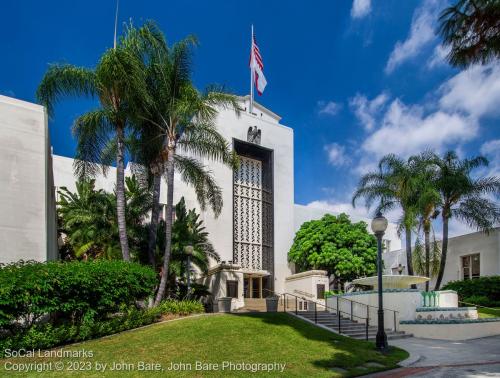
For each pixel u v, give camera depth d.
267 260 33.53
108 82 17.64
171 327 14.38
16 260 14.02
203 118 19.69
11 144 14.72
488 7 12.91
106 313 14.02
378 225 14.92
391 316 20.12
